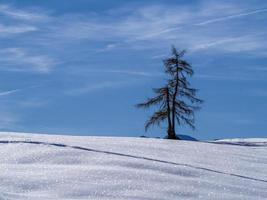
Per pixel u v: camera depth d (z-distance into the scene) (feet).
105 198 35.65
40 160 46.11
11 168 42.50
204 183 41.57
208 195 38.45
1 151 49.01
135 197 36.19
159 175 41.96
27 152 48.37
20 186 37.35
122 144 59.11
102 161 45.80
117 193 36.78
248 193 40.91
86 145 54.19
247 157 60.80
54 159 46.29
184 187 39.58
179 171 44.75
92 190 37.04
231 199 38.22
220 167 50.98
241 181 45.14
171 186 39.40
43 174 40.45
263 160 59.77
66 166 43.57
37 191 36.60
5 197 33.81
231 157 59.21
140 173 41.78
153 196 36.73
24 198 34.24
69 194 36.14
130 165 45.01
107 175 40.65
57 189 36.99
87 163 45.29
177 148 61.67
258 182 45.91
